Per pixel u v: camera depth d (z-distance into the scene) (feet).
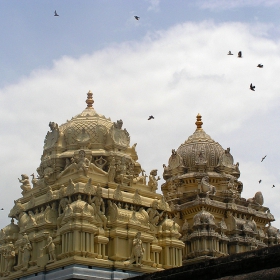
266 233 228.43
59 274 153.17
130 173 185.37
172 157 233.55
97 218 165.17
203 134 239.30
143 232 172.04
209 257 196.44
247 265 61.77
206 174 222.69
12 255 174.40
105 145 187.52
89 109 200.54
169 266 176.14
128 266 161.27
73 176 172.65
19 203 184.75
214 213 211.41
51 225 167.32
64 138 189.78
